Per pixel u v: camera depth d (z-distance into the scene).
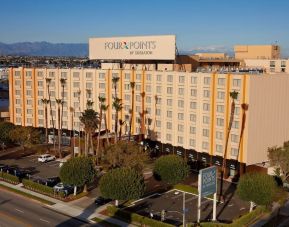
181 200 76.06
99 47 123.12
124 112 111.94
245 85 87.19
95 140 108.44
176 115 100.94
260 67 123.75
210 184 62.56
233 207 72.81
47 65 147.50
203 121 95.56
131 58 116.62
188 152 100.06
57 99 117.62
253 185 66.25
